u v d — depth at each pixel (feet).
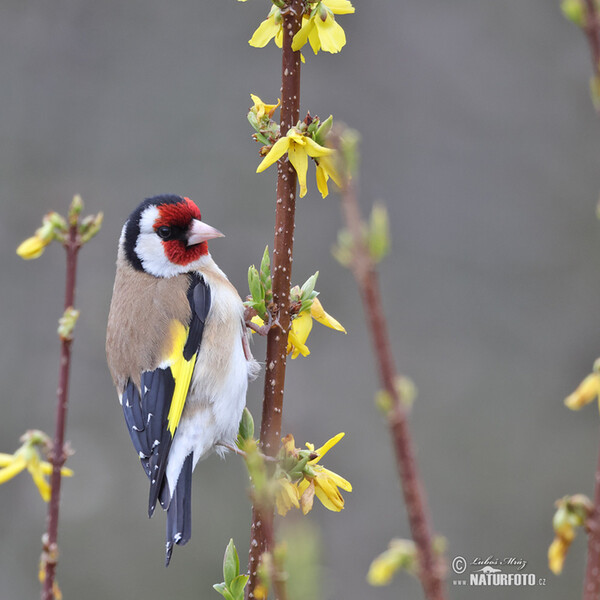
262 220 45.29
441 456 42.86
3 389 44.09
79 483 42.50
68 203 45.98
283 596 6.45
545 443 43.34
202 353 21.67
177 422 21.16
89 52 47.83
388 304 45.57
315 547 6.34
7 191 45.98
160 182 46.19
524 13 48.39
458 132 47.78
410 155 47.47
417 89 48.08
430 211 46.91
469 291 46.03
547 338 45.34
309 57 47.78
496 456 43.01
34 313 44.98
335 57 48.06
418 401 43.93
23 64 47.44
